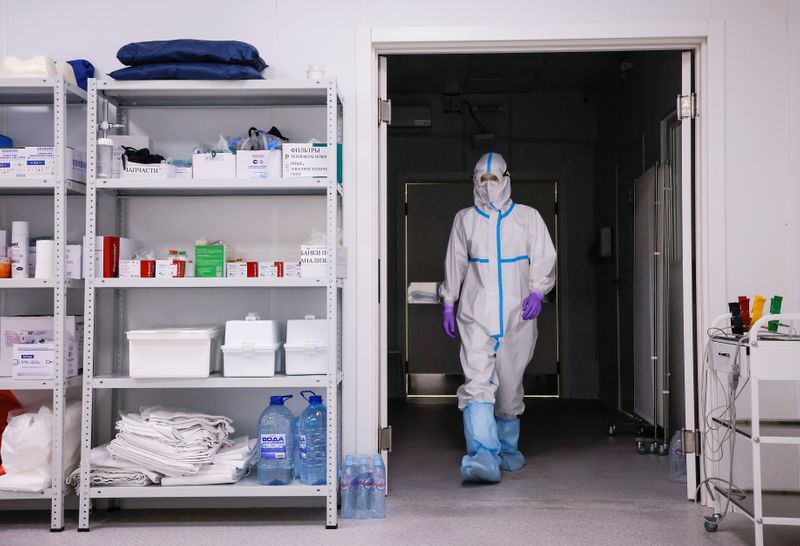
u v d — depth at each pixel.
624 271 5.34
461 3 2.93
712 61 2.88
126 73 2.62
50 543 2.44
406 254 6.53
